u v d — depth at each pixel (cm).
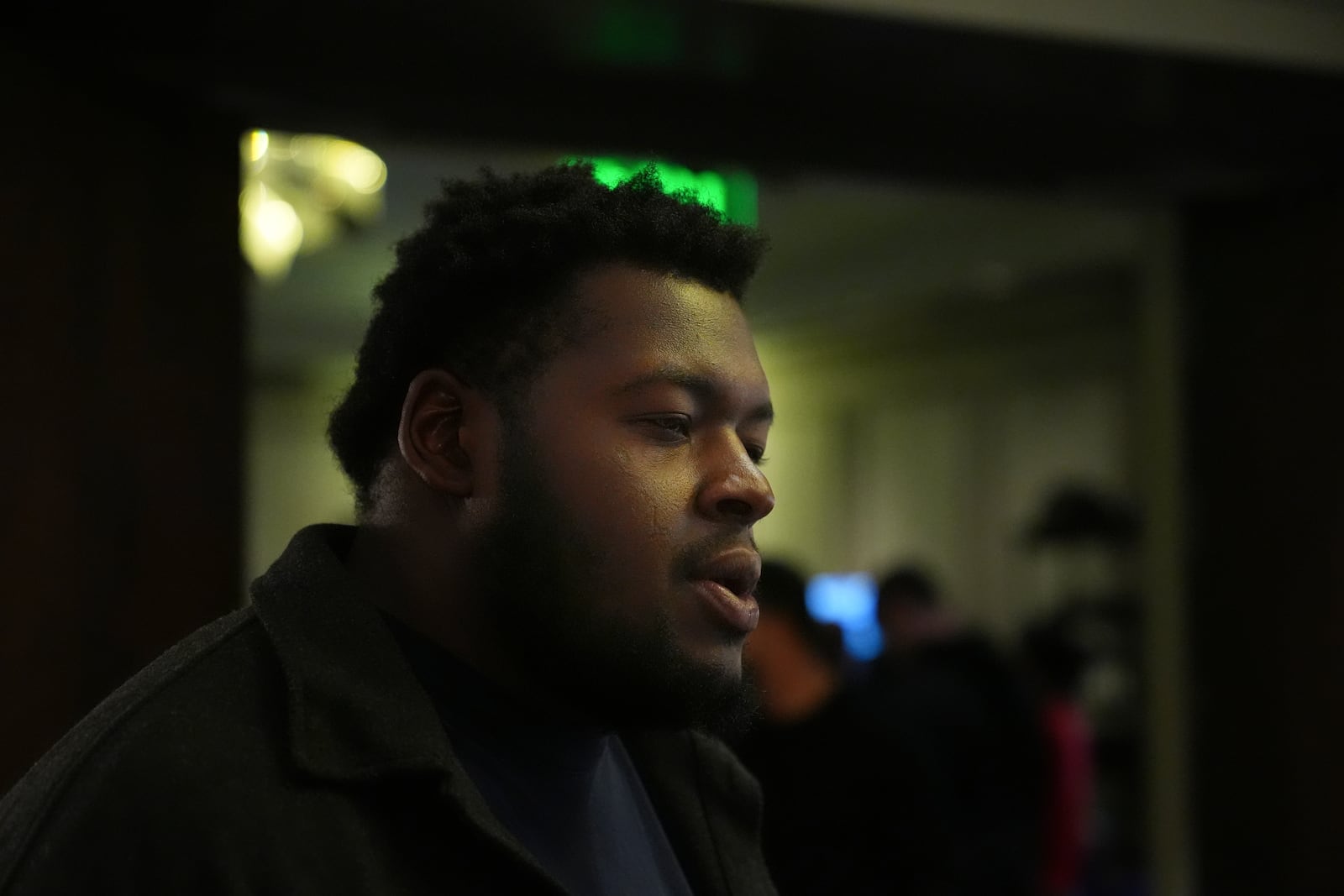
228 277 197
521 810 70
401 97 206
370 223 342
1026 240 498
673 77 218
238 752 59
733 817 90
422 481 71
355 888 59
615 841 77
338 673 64
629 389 66
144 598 179
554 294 68
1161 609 298
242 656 64
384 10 185
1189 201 279
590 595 65
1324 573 257
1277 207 269
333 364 779
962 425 644
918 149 244
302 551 71
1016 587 608
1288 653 262
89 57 179
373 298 77
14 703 162
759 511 68
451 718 69
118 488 177
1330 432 257
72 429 172
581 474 66
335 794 61
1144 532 305
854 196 469
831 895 178
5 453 163
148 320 184
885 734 185
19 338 166
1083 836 397
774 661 185
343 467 76
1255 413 271
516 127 217
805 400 740
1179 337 286
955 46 208
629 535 65
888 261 560
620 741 87
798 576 189
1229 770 274
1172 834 292
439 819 63
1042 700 329
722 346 69
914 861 180
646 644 65
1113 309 536
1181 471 286
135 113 185
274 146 288
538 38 200
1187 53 215
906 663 333
